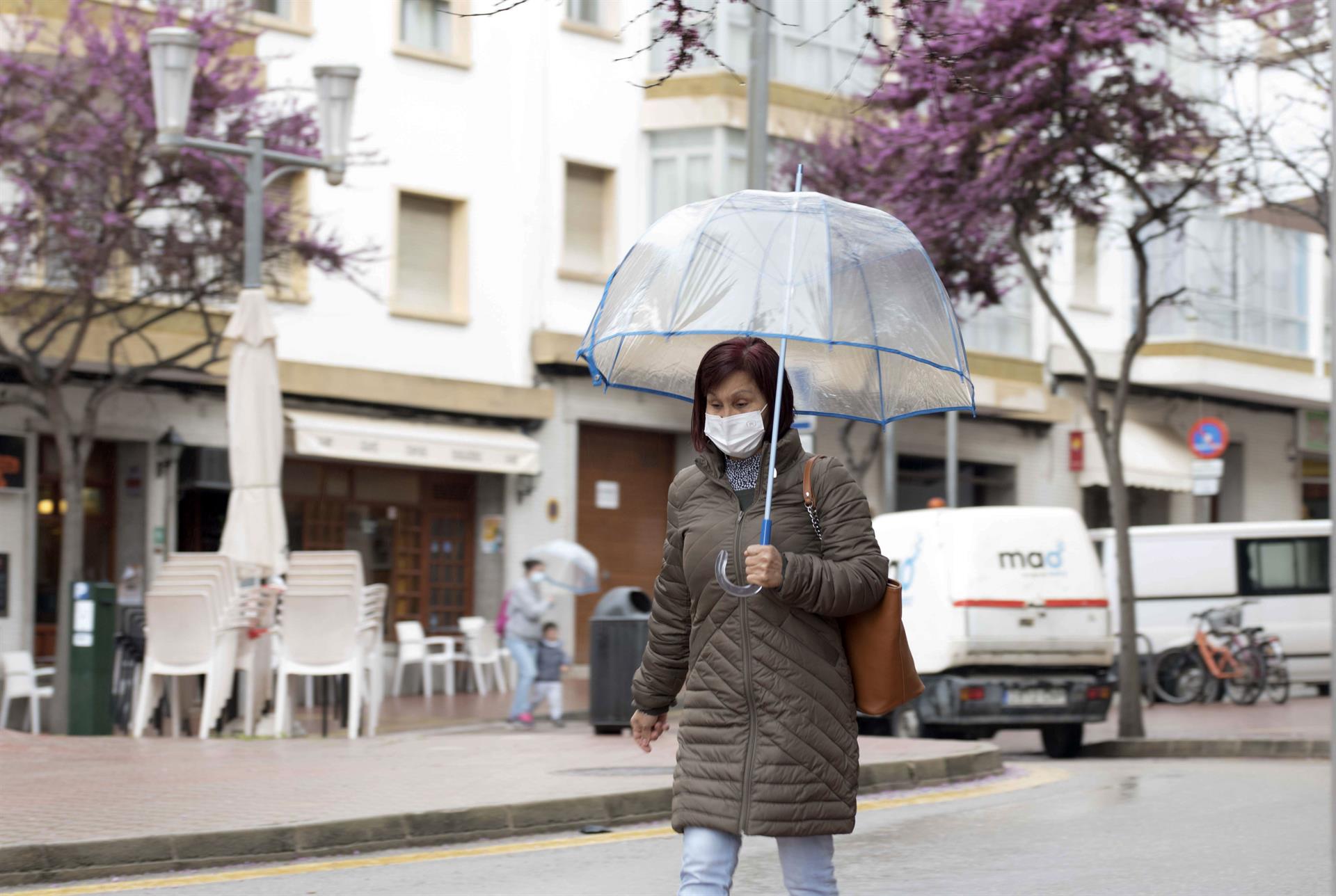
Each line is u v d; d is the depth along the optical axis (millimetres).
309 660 16375
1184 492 37719
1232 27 22047
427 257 27781
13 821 9383
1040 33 17500
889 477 30594
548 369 28812
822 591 4590
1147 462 36438
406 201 27484
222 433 24906
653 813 10969
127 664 17719
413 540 27953
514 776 12023
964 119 18047
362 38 26828
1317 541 26516
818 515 4746
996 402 33625
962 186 18875
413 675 27172
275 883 8328
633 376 5680
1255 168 20453
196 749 14570
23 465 23078
